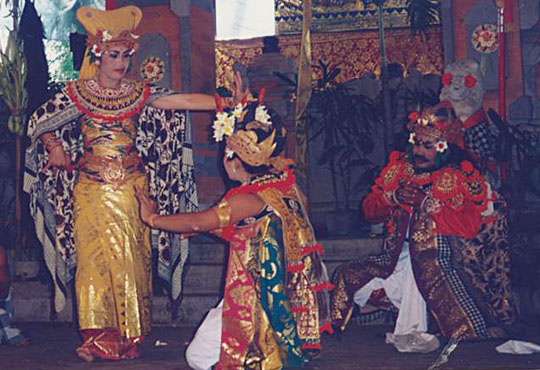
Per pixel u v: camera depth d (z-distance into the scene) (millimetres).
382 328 6145
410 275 5074
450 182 4980
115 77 5148
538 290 6348
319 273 4070
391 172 5164
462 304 4871
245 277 3967
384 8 13258
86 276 4977
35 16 9625
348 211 8898
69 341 5859
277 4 13891
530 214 7598
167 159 5465
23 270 7594
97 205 5027
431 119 5121
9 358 5020
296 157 7953
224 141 4211
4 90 8398
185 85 9547
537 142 8227
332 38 13344
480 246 5266
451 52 8969
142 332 5051
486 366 4211
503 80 7488
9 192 9180
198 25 9914
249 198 3959
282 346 3947
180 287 5719
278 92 11273
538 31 8852
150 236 5285
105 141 5086
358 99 9656
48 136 5172
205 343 4035
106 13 5141
